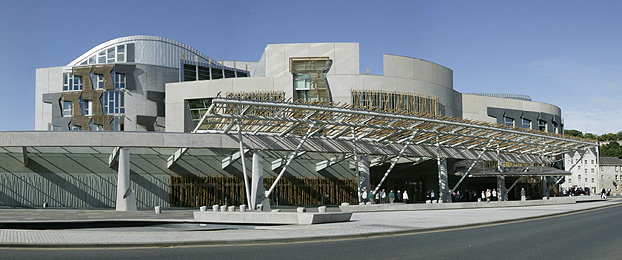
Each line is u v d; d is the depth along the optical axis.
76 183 39.44
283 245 12.91
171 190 41.03
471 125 40.91
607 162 112.44
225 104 31.50
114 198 39.88
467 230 17.84
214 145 36.09
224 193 42.53
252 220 21.78
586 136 152.88
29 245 12.00
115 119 61.00
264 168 44.69
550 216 27.23
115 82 61.75
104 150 40.09
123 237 13.96
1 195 38.38
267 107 32.22
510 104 70.88
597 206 39.06
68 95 62.19
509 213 28.91
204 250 11.77
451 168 51.94
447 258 10.51
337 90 53.09
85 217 25.30
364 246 12.69
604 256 10.77
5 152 38.62
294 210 34.56
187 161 41.94
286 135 38.09
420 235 15.84
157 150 41.25
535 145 50.88
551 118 74.75
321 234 15.18
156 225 22.17
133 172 40.59
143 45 78.69
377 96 53.47
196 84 56.06
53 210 34.66
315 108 33.12
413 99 55.50
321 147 39.28
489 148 50.28
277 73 53.53
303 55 53.56
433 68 58.88
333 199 46.59
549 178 66.44
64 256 10.54
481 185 68.38
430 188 58.34
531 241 13.86
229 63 82.56
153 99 62.12
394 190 54.06
